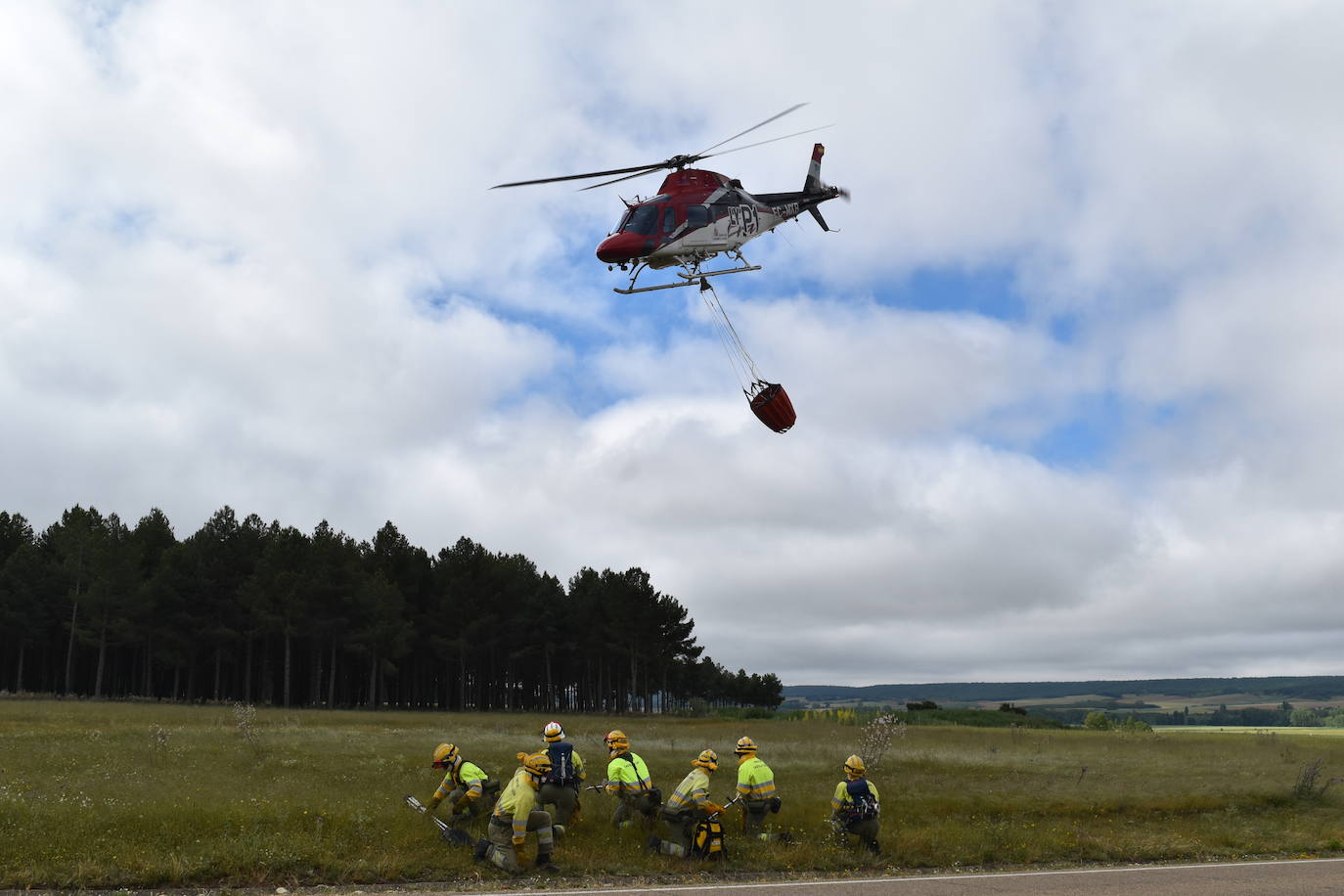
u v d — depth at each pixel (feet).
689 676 351.87
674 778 58.65
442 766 40.24
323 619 201.67
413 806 38.86
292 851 32.35
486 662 264.31
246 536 222.69
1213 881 33.40
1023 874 35.50
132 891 28.58
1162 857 40.57
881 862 37.52
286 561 212.02
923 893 30.30
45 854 30.32
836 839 39.78
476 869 33.17
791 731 125.90
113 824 34.30
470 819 39.70
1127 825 48.57
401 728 102.83
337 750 66.80
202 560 212.02
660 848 36.70
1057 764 77.77
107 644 196.85
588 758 67.56
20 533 229.86
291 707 194.08
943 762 76.43
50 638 214.90
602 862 34.60
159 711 126.72
